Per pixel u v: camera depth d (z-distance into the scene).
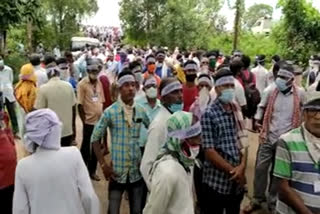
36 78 8.05
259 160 5.93
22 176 3.28
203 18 34.78
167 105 3.97
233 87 4.35
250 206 6.01
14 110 8.95
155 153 3.74
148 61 9.13
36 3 15.12
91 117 6.93
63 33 34.75
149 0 36.25
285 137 3.33
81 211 3.44
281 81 5.59
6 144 4.25
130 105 4.54
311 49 20.83
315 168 3.22
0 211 4.26
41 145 3.32
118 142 4.49
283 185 3.33
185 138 3.05
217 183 4.41
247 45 27.53
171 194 2.96
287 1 21.06
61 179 3.32
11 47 24.20
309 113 3.21
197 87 6.35
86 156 7.04
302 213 3.22
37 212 3.25
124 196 6.34
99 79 7.40
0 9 13.13
